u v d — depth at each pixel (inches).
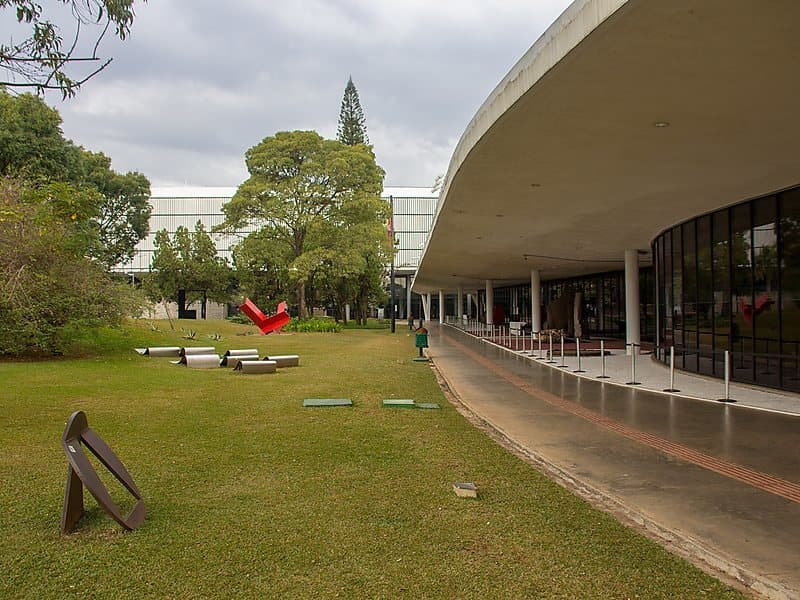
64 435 206.7
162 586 168.6
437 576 176.9
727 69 279.1
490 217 710.5
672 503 244.5
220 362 757.9
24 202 732.7
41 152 1176.2
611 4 228.1
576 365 821.2
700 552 196.7
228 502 238.7
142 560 184.5
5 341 710.5
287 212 1748.3
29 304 710.5
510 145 406.0
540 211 665.6
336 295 2242.9
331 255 1706.4
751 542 202.8
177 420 397.1
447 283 2325.3
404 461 305.3
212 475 274.7
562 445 349.4
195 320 1692.9
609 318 1595.7
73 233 806.5
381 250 1831.9
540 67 289.9
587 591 169.2
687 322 720.3
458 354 1028.5
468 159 442.6
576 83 297.4
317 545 197.8
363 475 278.8
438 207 729.6
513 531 212.5
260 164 1775.3
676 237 759.1
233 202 1724.9
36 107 1183.6
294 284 2020.2
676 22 233.9
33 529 207.3
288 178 1820.9
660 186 526.6
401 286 3627.0
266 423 394.6
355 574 177.6
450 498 247.4
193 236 2345.0
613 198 581.6
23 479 260.5
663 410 459.2
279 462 298.7
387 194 3125.0
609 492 260.4
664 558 191.2
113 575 174.7
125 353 852.6
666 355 802.8
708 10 223.9
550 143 400.8
